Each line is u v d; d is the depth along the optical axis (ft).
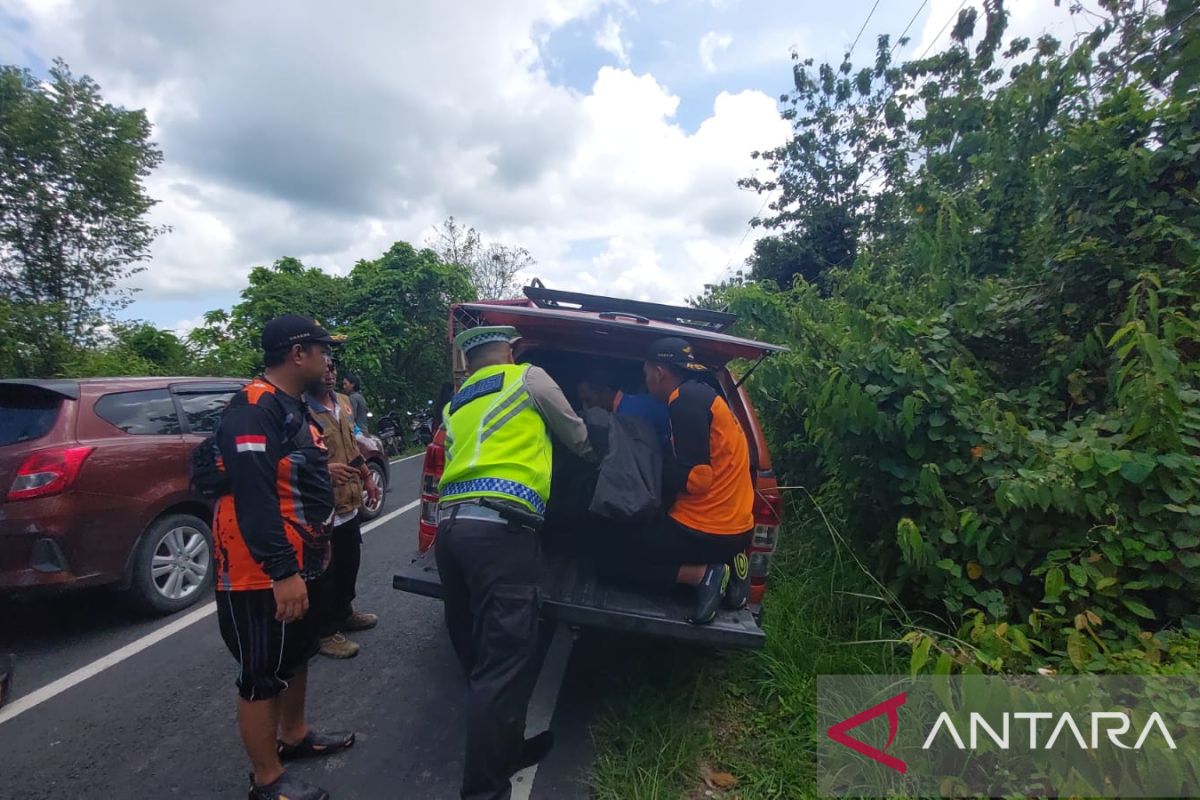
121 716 10.54
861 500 12.62
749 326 20.62
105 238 33.78
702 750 9.54
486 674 7.67
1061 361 12.75
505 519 7.93
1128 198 12.64
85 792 8.64
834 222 56.59
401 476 35.91
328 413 12.59
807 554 14.40
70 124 32.01
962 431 10.98
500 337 9.41
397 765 9.40
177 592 14.83
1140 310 11.78
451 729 10.37
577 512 10.59
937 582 10.62
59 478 12.55
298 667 8.33
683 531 9.70
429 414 53.93
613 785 8.77
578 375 14.44
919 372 11.09
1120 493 9.57
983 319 14.15
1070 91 16.12
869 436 11.37
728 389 11.89
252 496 7.14
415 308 54.95
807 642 11.34
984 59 31.91
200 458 7.77
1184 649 8.27
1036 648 9.57
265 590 7.59
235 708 10.84
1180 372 10.19
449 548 8.02
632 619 9.46
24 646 13.08
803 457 17.26
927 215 20.68
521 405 8.41
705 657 11.60
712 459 9.79
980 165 18.19
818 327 14.25
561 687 11.41
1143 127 12.89
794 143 59.67
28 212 31.30
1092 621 8.72
